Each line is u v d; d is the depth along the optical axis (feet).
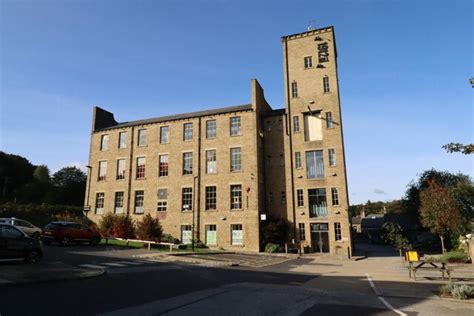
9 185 231.50
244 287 40.52
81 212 141.79
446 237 123.24
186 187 123.44
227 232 114.11
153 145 132.46
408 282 49.06
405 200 176.65
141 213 127.65
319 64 125.59
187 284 41.45
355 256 101.14
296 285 44.39
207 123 127.34
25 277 36.29
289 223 117.19
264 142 127.75
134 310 26.89
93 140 143.33
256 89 124.47
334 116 120.06
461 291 36.27
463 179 150.92
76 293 32.22
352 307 30.89
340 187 113.60
